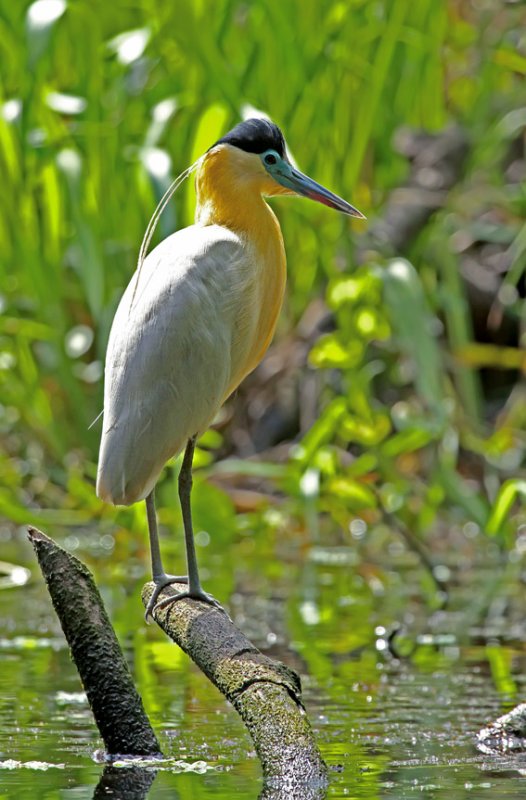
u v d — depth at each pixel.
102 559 12.80
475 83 16.72
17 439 14.82
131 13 15.11
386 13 15.40
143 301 7.73
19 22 14.31
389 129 15.67
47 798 6.58
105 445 7.52
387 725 7.87
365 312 13.66
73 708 8.24
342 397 13.91
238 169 8.11
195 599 7.55
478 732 7.72
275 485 14.77
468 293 15.96
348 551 13.42
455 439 13.75
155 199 12.99
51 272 14.38
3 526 14.45
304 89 14.75
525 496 13.64
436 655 9.56
